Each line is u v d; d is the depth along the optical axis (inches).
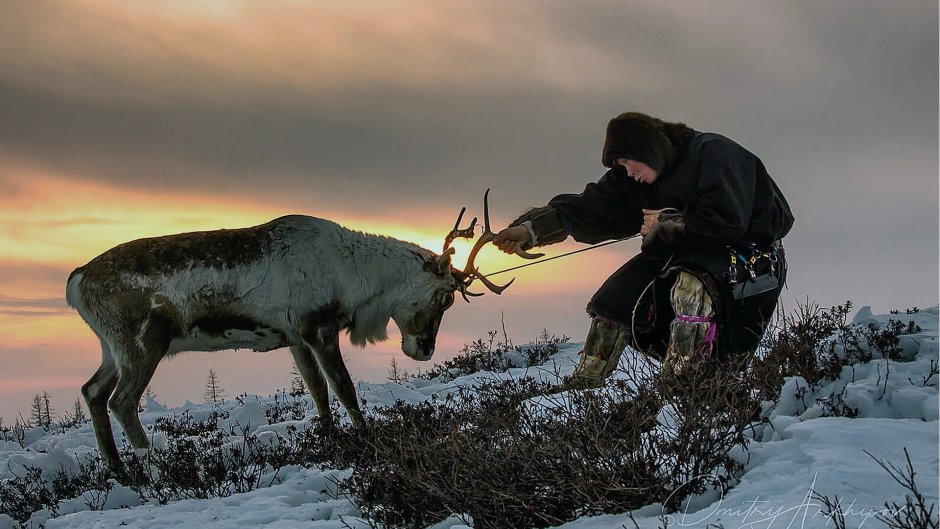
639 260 214.7
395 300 313.6
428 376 459.5
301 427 308.8
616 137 207.5
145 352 278.4
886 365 184.1
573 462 146.3
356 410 296.7
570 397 176.6
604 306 211.8
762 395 174.2
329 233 303.1
